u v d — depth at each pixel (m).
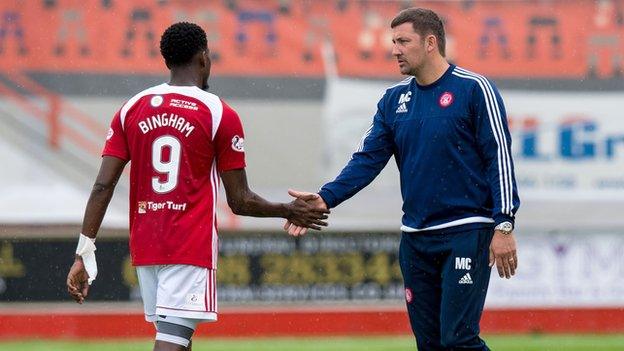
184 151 14.43
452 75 16.31
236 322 36.16
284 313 36.31
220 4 37.47
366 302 36.62
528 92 37.56
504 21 38.25
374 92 37.12
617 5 38.31
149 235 14.45
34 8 36.78
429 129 16.20
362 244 36.69
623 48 37.94
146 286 14.83
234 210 14.98
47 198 35.84
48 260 35.62
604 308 36.97
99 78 36.59
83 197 35.97
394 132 16.77
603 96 37.59
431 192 16.28
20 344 33.03
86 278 14.94
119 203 35.81
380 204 36.75
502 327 36.75
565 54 37.91
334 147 36.88
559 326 36.81
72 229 35.81
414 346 32.31
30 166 35.94
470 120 16.11
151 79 36.81
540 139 37.38
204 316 14.45
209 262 14.52
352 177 16.84
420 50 16.25
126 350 31.19
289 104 36.91
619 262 37.06
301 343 33.41
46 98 36.25
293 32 37.41
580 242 37.12
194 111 14.49
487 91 16.00
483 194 16.28
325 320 36.38
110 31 36.97
